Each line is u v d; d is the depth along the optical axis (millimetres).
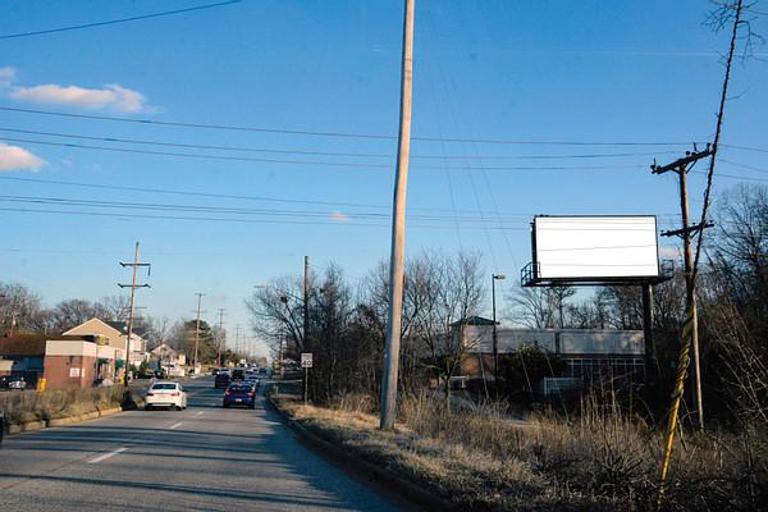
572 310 81000
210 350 169000
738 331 9328
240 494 10133
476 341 47438
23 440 17422
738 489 7230
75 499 9352
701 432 10211
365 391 37906
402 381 36688
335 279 68000
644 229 43312
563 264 42906
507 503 8203
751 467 7156
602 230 43250
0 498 9281
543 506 7984
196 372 131000
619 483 8414
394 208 19312
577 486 8812
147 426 23312
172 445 16938
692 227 25516
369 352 40906
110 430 21203
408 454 12891
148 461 13555
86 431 20656
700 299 20859
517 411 20422
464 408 19156
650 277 42688
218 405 44938
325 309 44438
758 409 7844
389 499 10258
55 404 26125
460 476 10297
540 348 47656
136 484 10703
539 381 39594
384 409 19250
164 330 165875
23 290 124000
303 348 44250
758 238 29906
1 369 73562
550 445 12070
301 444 19125
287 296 51844
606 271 42812
